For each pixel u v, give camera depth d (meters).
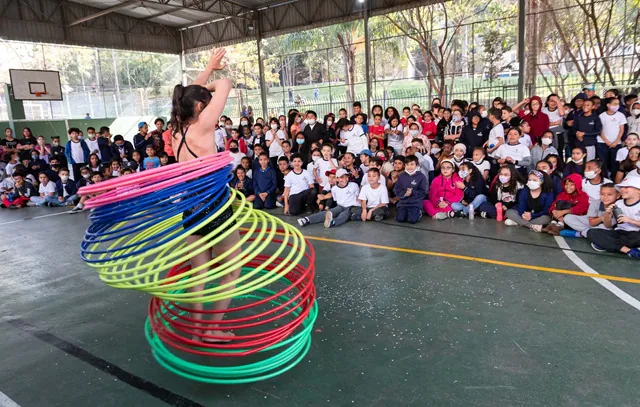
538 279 3.36
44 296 3.61
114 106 17.89
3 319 3.18
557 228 4.49
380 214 5.56
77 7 13.62
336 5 12.59
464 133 6.59
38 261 4.65
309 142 7.61
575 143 6.32
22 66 17.48
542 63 11.44
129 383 2.27
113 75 18.80
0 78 17.91
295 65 20.08
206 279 2.00
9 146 10.41
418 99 14.09
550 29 11.34
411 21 15.14
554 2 11.09
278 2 13.62
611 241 3.87
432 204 5.68
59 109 17.06
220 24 15.50
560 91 11.05
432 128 7.48
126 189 1.93
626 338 2.44
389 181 6.43
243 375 2.19
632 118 6.33
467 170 5.52
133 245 1.99
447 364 2.27
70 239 5.55
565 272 3.48
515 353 2.35
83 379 2.33
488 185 5.80
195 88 2.27
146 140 9.13
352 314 2.92
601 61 10.97
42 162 9.28
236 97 17.95
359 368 2.28
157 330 2.29
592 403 1.92
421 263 3.86
